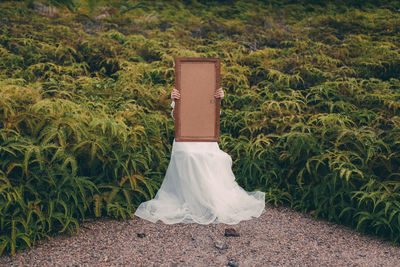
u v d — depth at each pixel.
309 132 3.96
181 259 2.55
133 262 2.49
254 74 5.77
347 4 9.52
